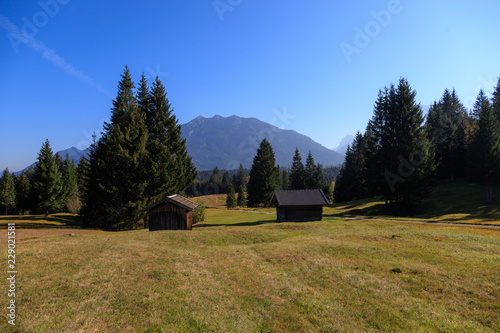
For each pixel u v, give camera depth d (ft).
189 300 29.76
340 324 25.31
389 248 52.31
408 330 23.99
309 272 40.37
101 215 111.14
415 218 122.31
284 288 34.27
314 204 118.93
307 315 27.12
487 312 26.91
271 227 86.07
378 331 24.09
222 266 44.01
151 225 91.45
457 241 56.13
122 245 53.47
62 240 57.36
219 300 30.40
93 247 50.31
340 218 130.62
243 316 26.81
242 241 67.36
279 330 24.41
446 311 27.58
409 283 34.86
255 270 41.81
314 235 71.67
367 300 30.30
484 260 42.09
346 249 52.42
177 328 23.70
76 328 22.72
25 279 32.63
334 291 33.17
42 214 199.31
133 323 24.14
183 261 45.68
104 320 24.40
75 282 32.68
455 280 34.73
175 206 91.20
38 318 23.84
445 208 143.95
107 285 32.40
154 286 33.12
